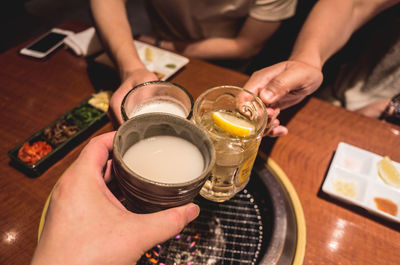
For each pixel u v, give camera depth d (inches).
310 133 22.9
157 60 27.9
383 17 31.4
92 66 28.0
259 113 14.6
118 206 12.4
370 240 17.7
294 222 17.7
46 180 19.3
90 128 21.9
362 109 33.5
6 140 21.6
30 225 17.3
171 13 36.4
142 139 11.8
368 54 32.9
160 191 9.6
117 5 27.1
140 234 11.0
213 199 16.6
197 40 39.6
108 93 24.8
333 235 17.8
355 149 21.4
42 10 74.5
